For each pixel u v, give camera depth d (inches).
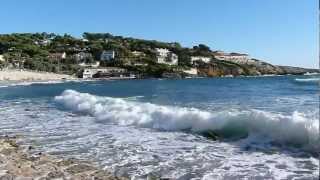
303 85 2491.4
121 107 938.7
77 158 509.0
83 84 3804.1
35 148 572.1
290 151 510.0
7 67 5359.3
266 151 518.0
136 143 600.4
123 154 529.3
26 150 556.4
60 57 6722.4
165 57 7194.9
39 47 7076.8
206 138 627.8
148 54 7273.6
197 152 531.5
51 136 669.9
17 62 5693.9
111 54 6924.2
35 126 785.6
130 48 7726.4
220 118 671.1
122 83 4047.7
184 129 708.0
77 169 446.0
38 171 431.5
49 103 1326.3
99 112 937.5
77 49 7327.8
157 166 465.7
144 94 1811.0
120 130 721.0
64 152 546.9
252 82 3449.8
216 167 454.0
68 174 423.2
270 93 1616.6
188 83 3572.8
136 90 2319.1
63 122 836.6
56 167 450.9
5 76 4591.5
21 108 1171.3
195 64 7229.3
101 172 435.2
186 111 764.6
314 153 492.4
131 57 7003.0
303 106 942.4
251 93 1652.3
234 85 2812.5
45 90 2501.2
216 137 629.3
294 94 1485.0
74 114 976.3
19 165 456.1
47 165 459.2
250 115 631.2
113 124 793.6
